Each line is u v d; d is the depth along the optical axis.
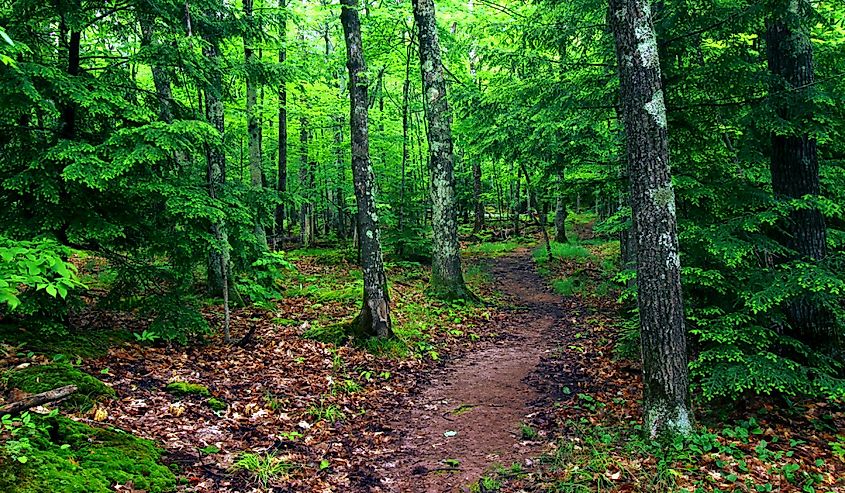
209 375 6.78
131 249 7.25
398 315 11.12
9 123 6.18
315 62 15.03
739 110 7.20
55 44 6.83
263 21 9.66
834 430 5.70
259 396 6.45
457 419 6.59
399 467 5.19
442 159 13.03
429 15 12.88
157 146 6.16
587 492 4.40
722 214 7.17
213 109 10.67
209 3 8.29
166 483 4.04
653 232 5.34
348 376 7.75
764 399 6.34
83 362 6.03
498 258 21.08
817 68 7.38
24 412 4.04
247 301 10.95
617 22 5.43
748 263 6.99
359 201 9.21
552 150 11.16
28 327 6.25
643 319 5.48
